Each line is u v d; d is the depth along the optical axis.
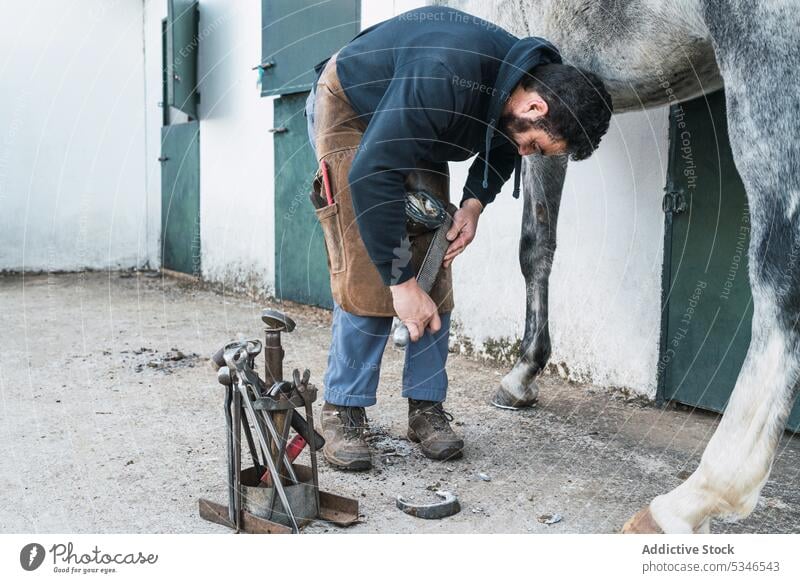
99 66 6.45
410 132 1.44
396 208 1.50
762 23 1.24
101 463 1.91
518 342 2.99
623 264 2.56
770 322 1.25
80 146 6.43
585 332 2.71
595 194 2.64
